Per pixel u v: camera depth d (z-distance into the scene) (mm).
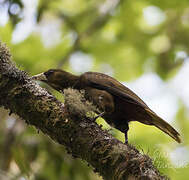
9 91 7348
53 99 7320
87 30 16438
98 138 6910
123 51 17281
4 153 11227
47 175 11227
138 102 9422
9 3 10492
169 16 17297
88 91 9945
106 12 16734
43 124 7246
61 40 16625
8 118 11820
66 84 10320
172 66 17000
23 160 9852
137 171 6449
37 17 14805
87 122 7137
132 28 17250
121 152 6660
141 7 16922
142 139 13984
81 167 11273
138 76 17250
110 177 6695
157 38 17219
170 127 9398
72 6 17031
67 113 7125
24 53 15680
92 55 17125
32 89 7348
